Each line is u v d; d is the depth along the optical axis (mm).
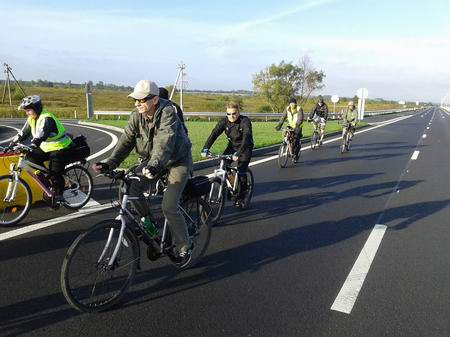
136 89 3135
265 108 45719
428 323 3016
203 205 4109
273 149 13234
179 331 2836
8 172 5375
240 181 5793
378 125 30078
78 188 5777
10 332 2770
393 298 3391
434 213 6047
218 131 5785
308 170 9688
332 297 3383
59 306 3121
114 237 3152
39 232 4719
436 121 38500
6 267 3770
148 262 4023
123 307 3156
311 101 49312
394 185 8055
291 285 3602
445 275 3867
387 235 5023
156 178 3424
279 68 42562
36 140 4926
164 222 3764
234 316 3051
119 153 3512
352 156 12531
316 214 5902
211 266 3994
